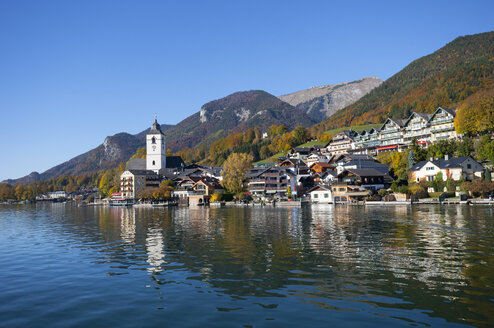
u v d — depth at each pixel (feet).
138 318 52.80
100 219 252.62
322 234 132.26
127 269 83.71
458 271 74.02
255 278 72.33
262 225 171.73
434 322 48.60
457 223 152.35
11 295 65.16
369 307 54.49
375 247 102.37
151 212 334.24
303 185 443.73
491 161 310.04
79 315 54.60
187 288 67.00
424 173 333.21
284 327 48.06
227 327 48.62
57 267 87.92
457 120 389.19
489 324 47.67
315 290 63.46
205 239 129.18
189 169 636.89
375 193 356.79
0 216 313.73
